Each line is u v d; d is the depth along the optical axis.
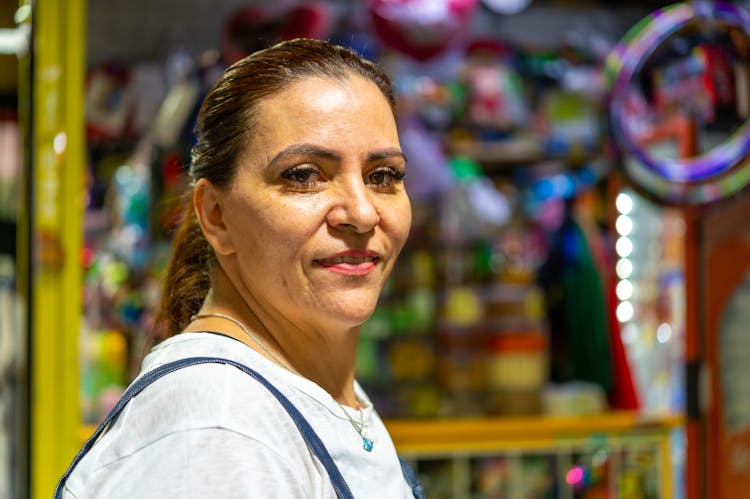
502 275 3.65
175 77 3.43
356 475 1.12
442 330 3.63
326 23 3.45
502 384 3.51
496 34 4.04
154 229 3.47
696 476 3.29
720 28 3.04
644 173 3.09
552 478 3.29
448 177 3.67
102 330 3.33
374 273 1.18
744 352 3.32
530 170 4.05
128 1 3.63
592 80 3.86
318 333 1.21
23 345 2.78
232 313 1.21
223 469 0.95
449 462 3.22
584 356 3.73
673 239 3.73
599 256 3.77
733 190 3.14
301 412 1.09
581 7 3.95
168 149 3.45
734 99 3.12
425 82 3.69
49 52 2.75
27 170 2.76
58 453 2.73
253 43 3.38
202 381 1.01
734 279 3.32
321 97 1.13
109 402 3.13
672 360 3.69
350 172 1.14
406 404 3.51
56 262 2.75
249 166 1.14
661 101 3.10
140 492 0.95
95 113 3.42
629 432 3.33
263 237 1.13
